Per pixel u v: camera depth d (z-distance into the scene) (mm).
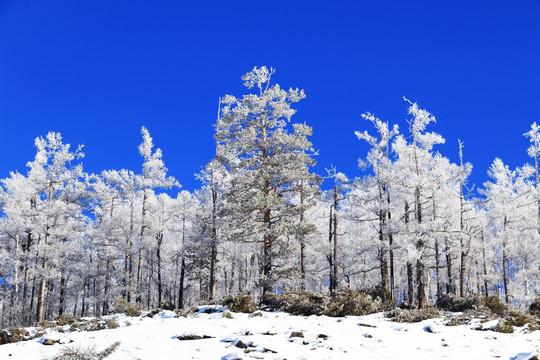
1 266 34375
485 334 12578
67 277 34594
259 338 12117
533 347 10516
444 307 21562
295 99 26984
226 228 25828
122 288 32000
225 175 31812
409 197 26922
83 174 33219
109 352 9000
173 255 40375
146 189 34438
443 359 9852
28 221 29922
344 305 18438
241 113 26812
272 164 25953
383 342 11703
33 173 31625
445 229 27781
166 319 17625
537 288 30125
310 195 26766
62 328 15867
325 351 10688
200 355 10570
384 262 25328
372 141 27438
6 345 13180
